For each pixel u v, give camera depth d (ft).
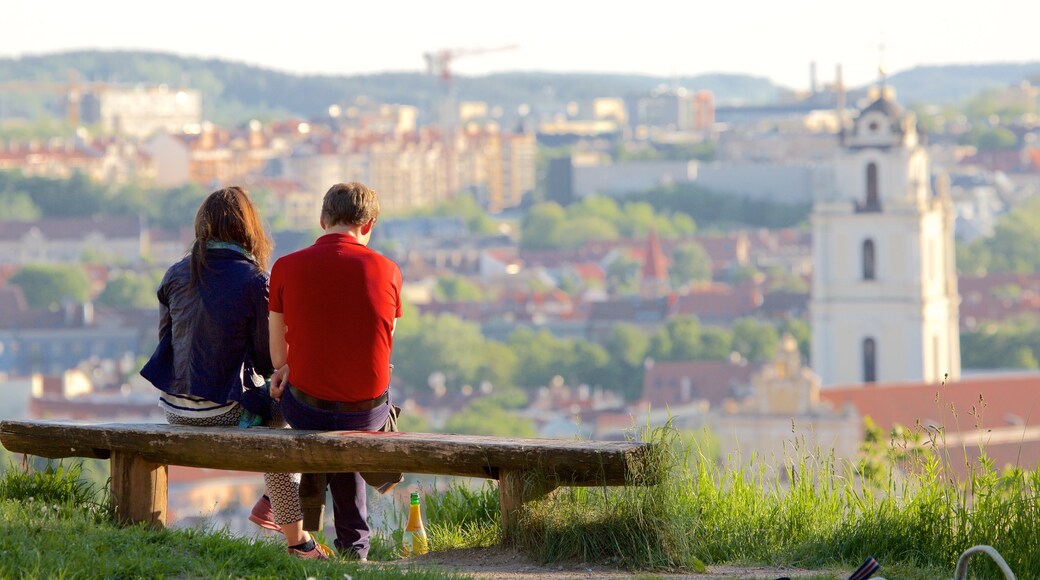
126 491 82.64
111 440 82.48
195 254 82.02
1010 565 81.15
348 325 80.18
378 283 80.84
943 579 78.54
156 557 72.13
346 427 80.84
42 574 68.23
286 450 79.25
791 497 88.79
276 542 80.18
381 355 81.00
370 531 91.61
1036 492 84.48
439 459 78.59
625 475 77.56
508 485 79.87
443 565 80.07
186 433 80.89
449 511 92.48
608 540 79.66
